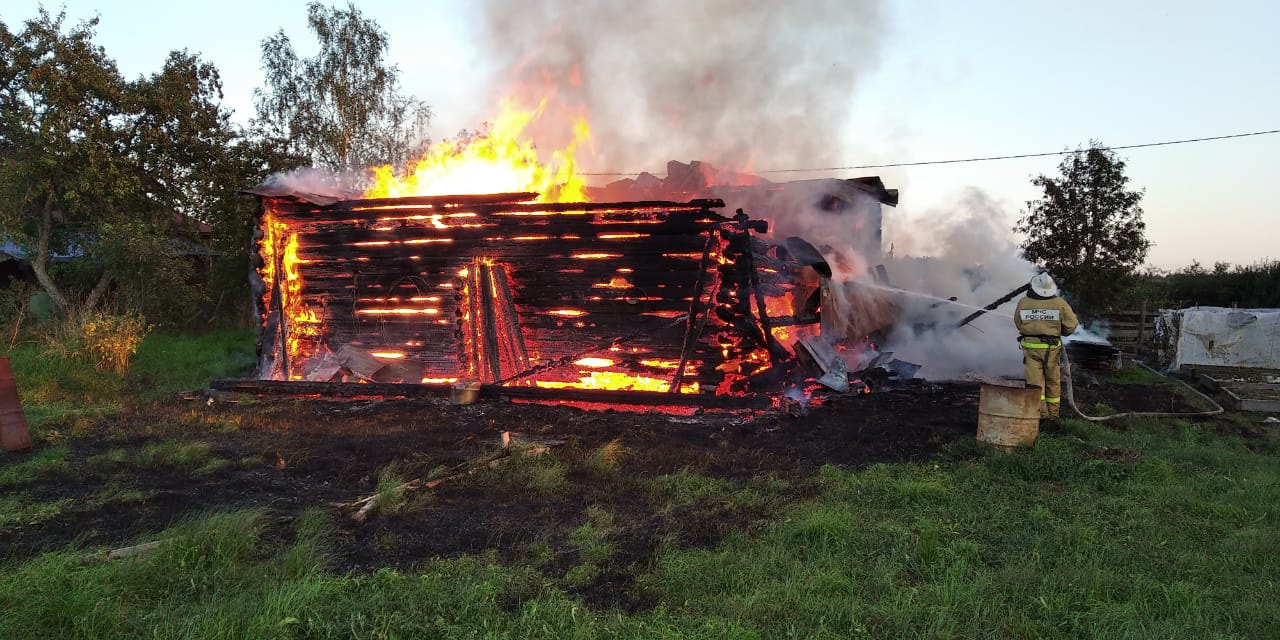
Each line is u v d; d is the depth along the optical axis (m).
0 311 16.62
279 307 12.10
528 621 3.78
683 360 10.08
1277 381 12.28
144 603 3.94
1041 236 18.56
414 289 11.60
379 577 4.30
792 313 11.78
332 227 11.89
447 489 6.32
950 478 6.48
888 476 6.52
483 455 7.38
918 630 3.77
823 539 4.90
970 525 5.29
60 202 18.08
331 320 12.09
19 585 3.89
